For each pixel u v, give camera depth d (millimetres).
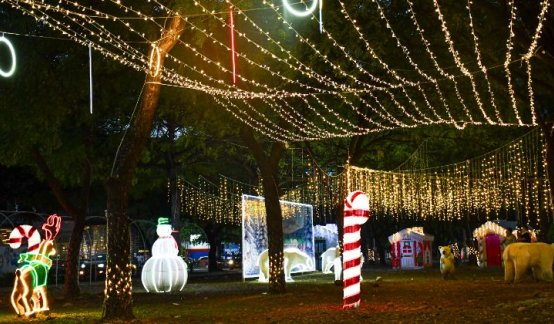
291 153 32500
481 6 13867
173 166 32281
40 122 16953
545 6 11109
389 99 21672
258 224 27953
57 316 14359
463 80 19047
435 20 16047
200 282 28734
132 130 13234
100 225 35312
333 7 15695
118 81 18438
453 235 59188
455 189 35469
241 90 16438
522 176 28938
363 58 17406
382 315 12148
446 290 18359
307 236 32781
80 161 21984
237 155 34125
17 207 34500
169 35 13164
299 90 19234
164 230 22859
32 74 16281
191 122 19875
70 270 20656
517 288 18000
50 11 15250
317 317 12258
